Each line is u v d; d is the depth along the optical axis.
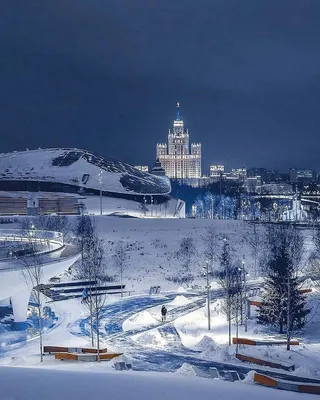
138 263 114.00
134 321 70.50
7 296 64.94
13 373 18.81
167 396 16.14
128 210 197.75
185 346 57.88
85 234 122.56
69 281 95.19
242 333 63.97
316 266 103.44
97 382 17.44
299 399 19.11
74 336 62.75
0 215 178.00
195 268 112.75
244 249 126.50
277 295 65.31
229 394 18.27
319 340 60.09
